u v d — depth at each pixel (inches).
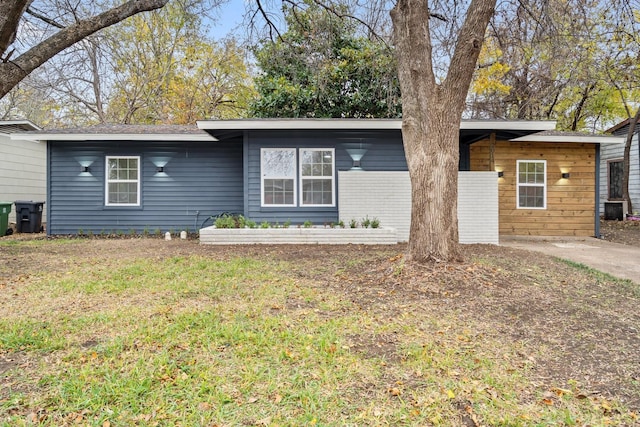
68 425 87.0
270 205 391.9
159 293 186.5
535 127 360.5
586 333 140.7
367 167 397.7
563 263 269.7
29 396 97.5
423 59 217.2
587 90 666.8
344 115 650.8
